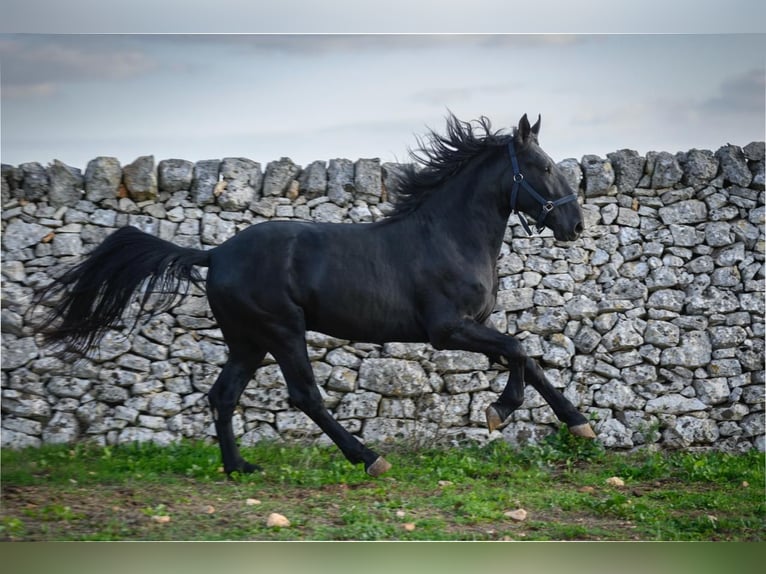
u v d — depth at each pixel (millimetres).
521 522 7172
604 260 10266
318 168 10141
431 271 8078
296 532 6617
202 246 9914
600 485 8680
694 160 10328
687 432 10125
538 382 8234
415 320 8188
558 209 8242
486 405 10031
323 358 9984
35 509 6984
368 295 8016
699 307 10227
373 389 9945
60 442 9523
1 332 9531
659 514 7523
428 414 10000
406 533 6695
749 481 8883
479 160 8398
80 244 9766
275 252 7980
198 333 9906
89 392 9672
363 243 8141
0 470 8227
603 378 10172
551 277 10180
